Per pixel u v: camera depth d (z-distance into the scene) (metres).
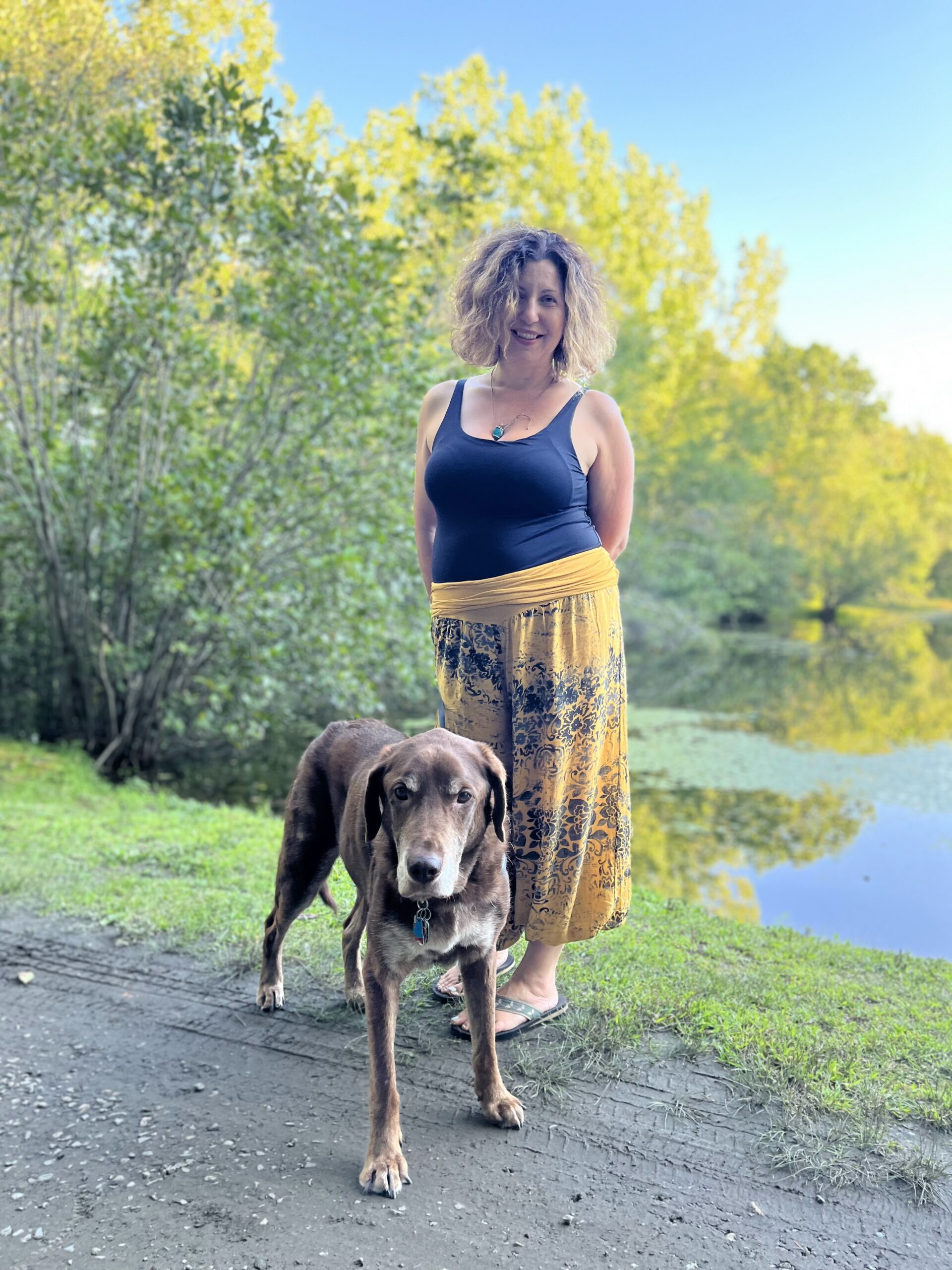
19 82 7.76
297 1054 3.03
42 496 8.98
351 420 8.85
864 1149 2.50
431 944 2.46
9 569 10.33
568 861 3.00
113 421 9.02
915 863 7.59
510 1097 2.65
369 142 10.64
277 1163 2.46
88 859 5.09
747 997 3.37
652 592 32.50
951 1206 2.30
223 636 8.88
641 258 30.03
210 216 8.22
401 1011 3.29
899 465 64.06
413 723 12.28
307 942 3.82
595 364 3.03
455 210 9.59
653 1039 3.07
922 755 12.19
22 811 6.50
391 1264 2.09
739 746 12.79
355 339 8.25
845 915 6.26
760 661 25.44
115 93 8.32
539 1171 2.42
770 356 46.62
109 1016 3.30
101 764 9.65
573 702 2.94
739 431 38.22
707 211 32.78
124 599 9.68
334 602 9.27
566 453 2.93
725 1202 2.31
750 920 6.11
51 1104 2.76
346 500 9.23
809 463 45.91
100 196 8.22
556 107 26.00
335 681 9.27
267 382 9.31
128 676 9.85
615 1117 2.66
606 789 3.09
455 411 3.05
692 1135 2.58
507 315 2.86
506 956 3.55
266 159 8.16
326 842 3.18
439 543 3.06
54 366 8.91
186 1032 3.19
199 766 10.38
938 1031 3.20
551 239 2.91
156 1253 2.13
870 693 18.81
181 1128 2.63
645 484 33.34
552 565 2.91
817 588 47.12
